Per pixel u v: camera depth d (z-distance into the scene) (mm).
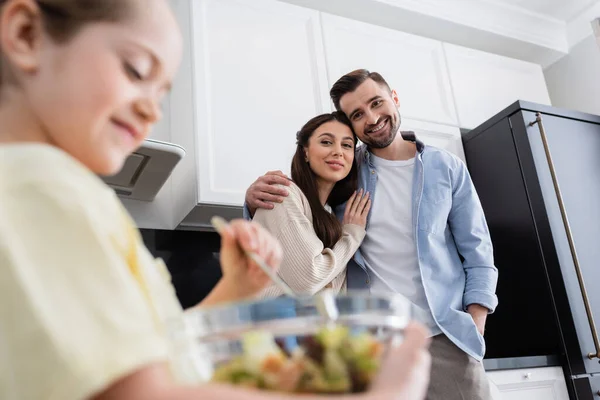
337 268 1442
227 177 1904
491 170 2301
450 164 1704
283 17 2256
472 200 1686
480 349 1450
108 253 346
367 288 1562
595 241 2111
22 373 310
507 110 2266
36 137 428
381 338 375
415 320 426
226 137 1956
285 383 337
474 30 2789
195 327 375
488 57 2758
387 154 1719
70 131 428
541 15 2930
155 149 1657
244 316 369
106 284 333
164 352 337
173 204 2043
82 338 312
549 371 1862
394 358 369
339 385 333
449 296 1543
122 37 430
